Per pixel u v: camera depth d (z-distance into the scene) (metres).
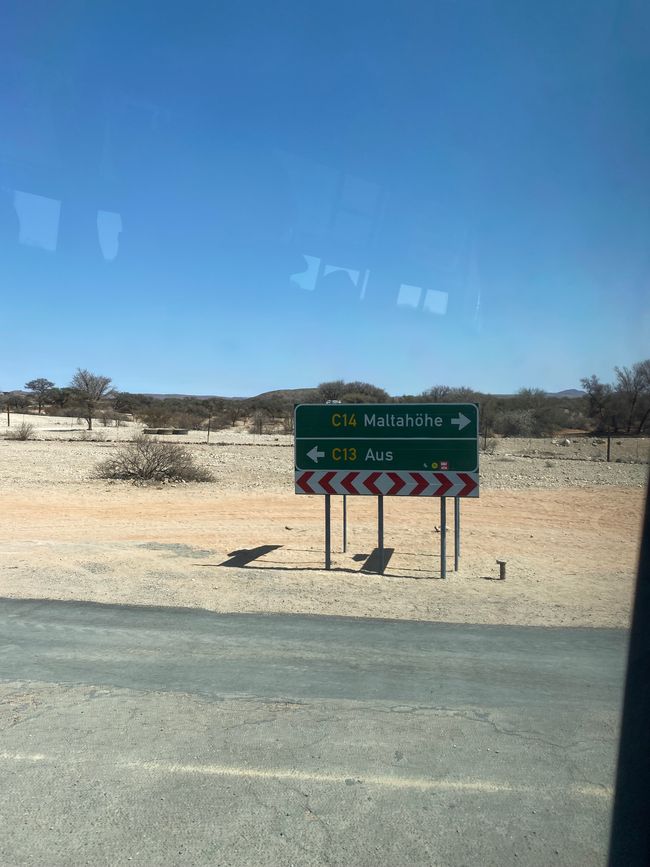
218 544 12.56
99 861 3.38
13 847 3.48
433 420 10.16
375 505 18.36
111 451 32.94
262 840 3.54
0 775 4.14
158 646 6.54
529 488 22.56
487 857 3.42
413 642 6.69
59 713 5.00
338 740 4.60
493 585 9.41
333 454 10.45
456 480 10.05
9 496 18.39
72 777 4.12
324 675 5.77
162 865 3.36
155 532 13.72
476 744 4.55
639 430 56.09
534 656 6.29
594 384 57.72
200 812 3.78
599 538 13.74
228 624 7.29
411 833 3.61
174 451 23.56
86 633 6.95
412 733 4.71
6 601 8.20
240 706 5.13
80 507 16.91
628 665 6.05
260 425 60.91
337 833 3.60
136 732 4.70
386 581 9.52
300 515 16.50
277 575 9.78
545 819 3.73
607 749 4.49
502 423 57.22
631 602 8.43
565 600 8.53
